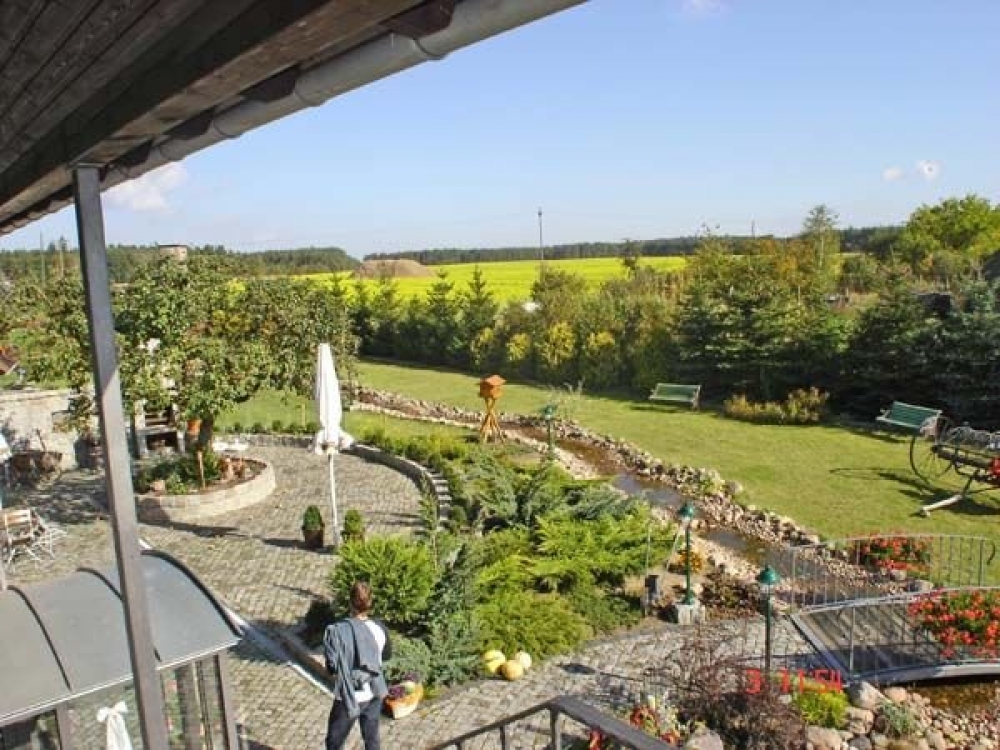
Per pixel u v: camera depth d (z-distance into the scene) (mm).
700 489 13750
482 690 7426
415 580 7965
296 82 2207
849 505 12680
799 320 19609
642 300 24141
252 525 12445
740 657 7773
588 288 30562
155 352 12070
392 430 19703
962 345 16203
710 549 11055
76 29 2146
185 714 5711
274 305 13391
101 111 2711
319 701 7395
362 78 2062
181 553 11336
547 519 10992
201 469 13320
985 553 10641
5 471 15156
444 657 7582
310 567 10656
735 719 6520
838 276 30844
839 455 15570
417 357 32312
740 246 28922
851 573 10164
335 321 14703
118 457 3752
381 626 6270
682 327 21562
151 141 3107
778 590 9539
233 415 21062
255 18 1700
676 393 21094
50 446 16062
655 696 6844
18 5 2111
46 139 3434
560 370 25531
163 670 5445
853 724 6684
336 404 10938
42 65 2502
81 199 3281
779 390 20125
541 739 6551
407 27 1670
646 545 9938
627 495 13031
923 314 17688
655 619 8820
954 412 16547
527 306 27953
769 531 11891
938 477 13914
